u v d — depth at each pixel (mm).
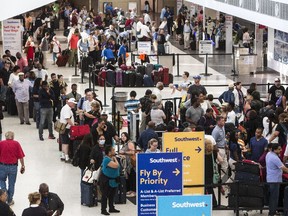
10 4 30234
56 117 28656
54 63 41250
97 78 35469
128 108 26250
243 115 27438
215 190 21453
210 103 25453
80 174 23094
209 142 19625
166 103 26562
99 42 41406
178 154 15945
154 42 44000
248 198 19469
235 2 35594
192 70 40719
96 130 22125
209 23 48969
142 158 15891
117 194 20453
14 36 36344
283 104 26562
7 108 30531
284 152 20938
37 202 16281
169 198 13766
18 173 23109
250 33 47969
